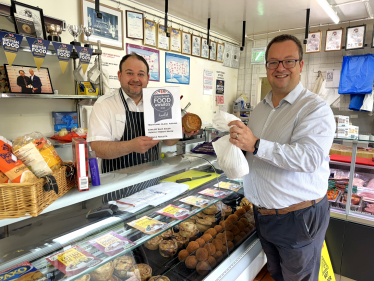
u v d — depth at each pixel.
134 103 1.81
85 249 0.94
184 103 4.46
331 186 2.26
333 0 3.54
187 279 1.25
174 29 3.98
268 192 1.41
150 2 3.42
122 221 1.09
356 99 4.46
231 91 5.80
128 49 3.38
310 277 1.49
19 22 2.09
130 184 1.22
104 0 3.04
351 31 3.99
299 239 1.39
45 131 2.65
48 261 0.85
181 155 1.75
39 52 2.05
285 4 3.44
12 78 2.10
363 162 2.16
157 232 1.10
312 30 4.81
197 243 1.37
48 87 2.34
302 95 1.37
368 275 1.92
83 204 1.05
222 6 3.55
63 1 2.64
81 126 2.88
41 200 0.84
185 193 1.36
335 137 1.92
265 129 1.47
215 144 1.29
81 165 1.03
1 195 0.78
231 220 1.65
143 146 1.31
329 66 4.90
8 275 0.78
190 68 4.48
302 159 1.13
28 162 0.85
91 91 2.58
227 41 5.38
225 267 1.46
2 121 2.34
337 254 2.04
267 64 1.43
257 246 1.79
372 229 1.87
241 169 1.20
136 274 1.07
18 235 0.87
